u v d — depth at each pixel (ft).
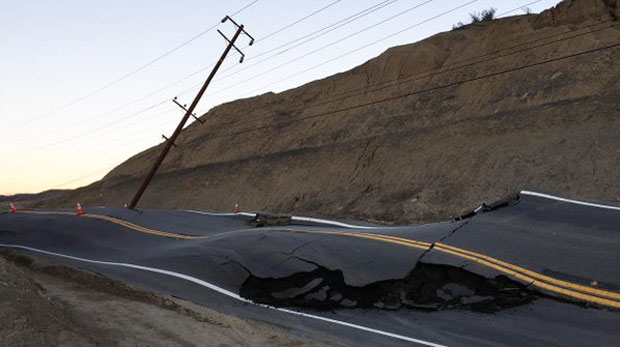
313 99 138.62
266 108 149.38
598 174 56.85
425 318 28.35
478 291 29.71
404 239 37.55
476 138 77.10
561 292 27.73
